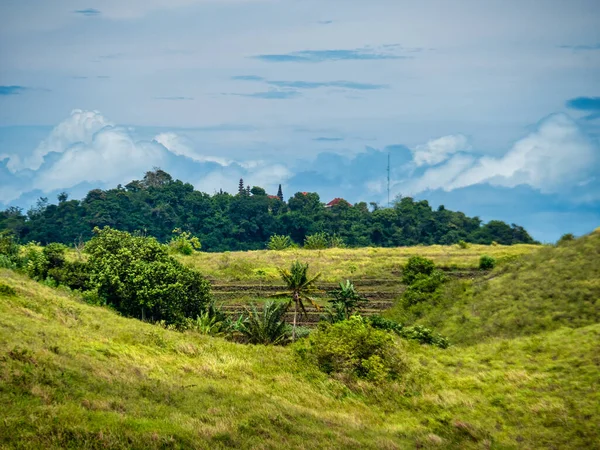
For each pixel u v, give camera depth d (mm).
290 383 65938
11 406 40438
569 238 114375
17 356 47969
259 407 53844
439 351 82188
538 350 75000
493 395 64812
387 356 73250
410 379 70312
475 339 88938
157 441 40969
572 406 59344
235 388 59469
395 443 52250
